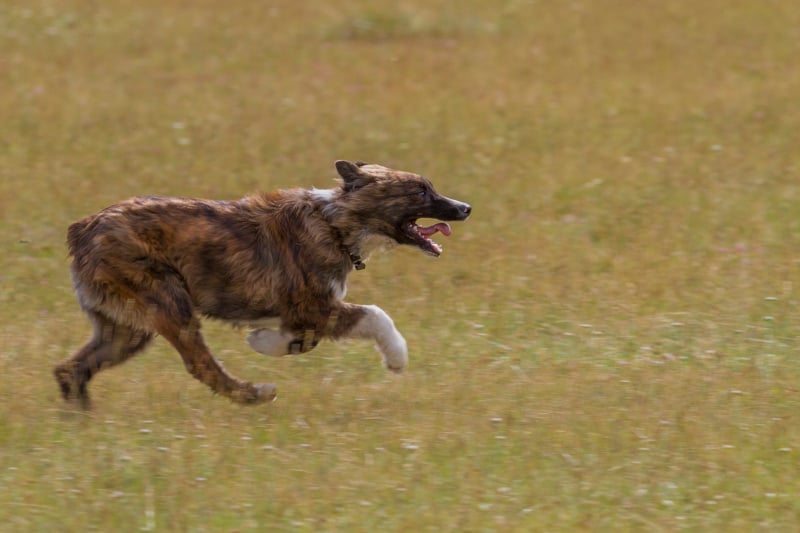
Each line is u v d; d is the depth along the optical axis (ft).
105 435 56.75
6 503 50.06
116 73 146.30
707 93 136.46
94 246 60.13
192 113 129.59
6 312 78.43
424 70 148.97
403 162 113.70
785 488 52.80
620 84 140.87
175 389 64.13
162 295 60.44
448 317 78.23
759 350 71.67
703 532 48.98
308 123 126.41
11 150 115.65
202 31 168.14
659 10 179.11
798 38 162.09
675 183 106.42
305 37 166.81
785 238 92.84
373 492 51.47
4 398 62.44
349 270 64.59
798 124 124.16
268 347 64.18
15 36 161.38
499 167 111.75
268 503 50.24
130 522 48.75
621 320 77.25
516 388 64.23
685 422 59.21
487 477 53.06
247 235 62.34
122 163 112.37
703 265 86.89
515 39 165.48
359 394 64.03
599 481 52.90
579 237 93.76
